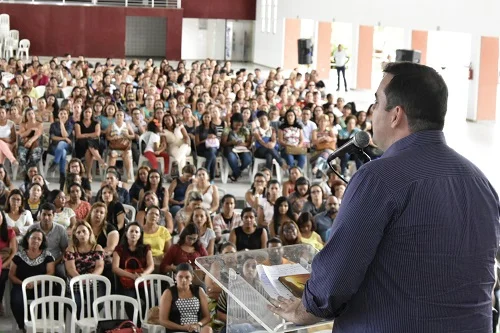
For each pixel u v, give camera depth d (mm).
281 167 13758
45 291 8016
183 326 7039
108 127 13398
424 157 1933
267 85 18875
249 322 2377
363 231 1885
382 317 1920
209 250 8906
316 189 10219
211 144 13539
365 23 20594
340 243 1904
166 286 8281
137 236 8164
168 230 9414
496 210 2000
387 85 1990
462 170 1940
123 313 7348
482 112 20453
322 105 16750
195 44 33188
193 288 7148
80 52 30109
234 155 13688
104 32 30156
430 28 17703
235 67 30922
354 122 14156
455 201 1909
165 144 13414
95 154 13219
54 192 9453
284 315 2092
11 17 29375
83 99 15797
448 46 24719
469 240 1913
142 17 32812
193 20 32938
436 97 1947
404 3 18750
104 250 8555
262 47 31828
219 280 2379
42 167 13359
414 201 1881
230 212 9672
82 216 9609
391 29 27062
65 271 8219
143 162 13484
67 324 7738
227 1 32406
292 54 29594
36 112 14453
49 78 18656
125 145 13328
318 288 1942
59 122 13219
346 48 28969
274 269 2354
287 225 8773
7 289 8273
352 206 1910
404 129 1981
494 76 20391
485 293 1958
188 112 14070
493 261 1986
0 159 12570
